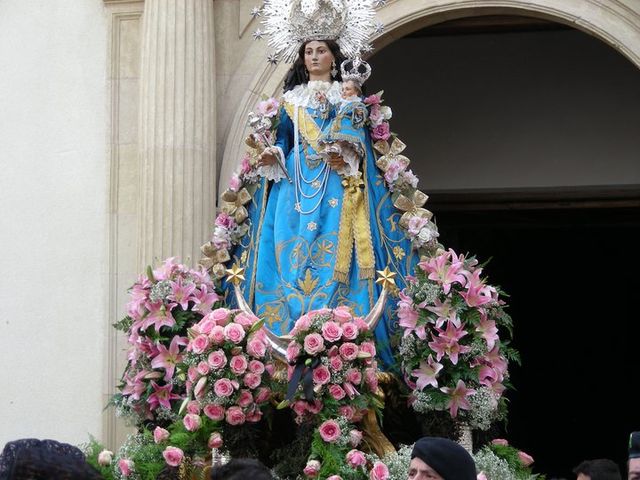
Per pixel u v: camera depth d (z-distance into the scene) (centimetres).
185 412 775
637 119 1288
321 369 738
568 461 1554
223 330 746
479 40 1320
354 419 751
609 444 1552
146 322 823
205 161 1045
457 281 793
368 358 748
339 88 841
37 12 1116
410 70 1329
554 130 1302
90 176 1088
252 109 1068
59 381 1066
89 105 1096
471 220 1430
